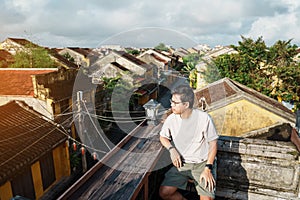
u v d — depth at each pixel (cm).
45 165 794
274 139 587
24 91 916
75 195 176
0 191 590
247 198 244
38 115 870
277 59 1095
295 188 230
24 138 739
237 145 243
